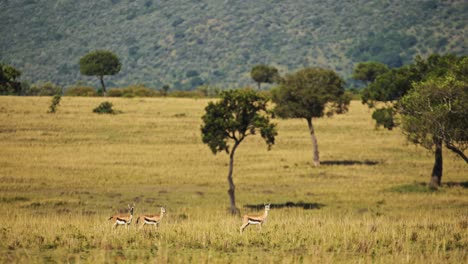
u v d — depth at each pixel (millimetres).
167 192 61250
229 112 55062
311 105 78562
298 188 64062
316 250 30625
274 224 39281
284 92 79062
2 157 78875
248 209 52875
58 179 66125
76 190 61188
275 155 87188
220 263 28594
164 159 82062
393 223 40062
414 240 34625
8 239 33375
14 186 61438
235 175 71750
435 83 55719
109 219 38188
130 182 66188
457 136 54906
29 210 50188
